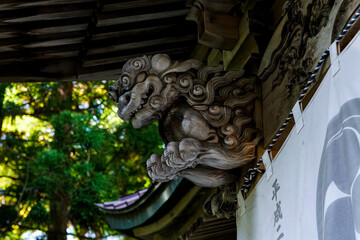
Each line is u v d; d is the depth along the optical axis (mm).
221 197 7215
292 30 6336
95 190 14773
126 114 6621
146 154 16547
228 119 6645
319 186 4832
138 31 7633
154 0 7289
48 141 15984
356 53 4586
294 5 6328
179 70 6637
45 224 16078
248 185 6387
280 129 5707
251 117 6715
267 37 6863
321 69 5340
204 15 7086
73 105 17312
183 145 6434
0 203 16234
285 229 5414
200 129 6555
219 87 6762
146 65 6602
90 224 15766
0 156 16469
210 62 7797
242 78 6832
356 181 4344
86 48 7672
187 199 8945
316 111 5016
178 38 7824
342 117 4629
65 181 14648
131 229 10359
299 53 6148
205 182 6789
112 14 7328
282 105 6387
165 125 6773
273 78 6641
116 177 16438
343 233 4383
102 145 15906
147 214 9758
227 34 7062
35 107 17047
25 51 7695
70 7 7316
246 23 6930
